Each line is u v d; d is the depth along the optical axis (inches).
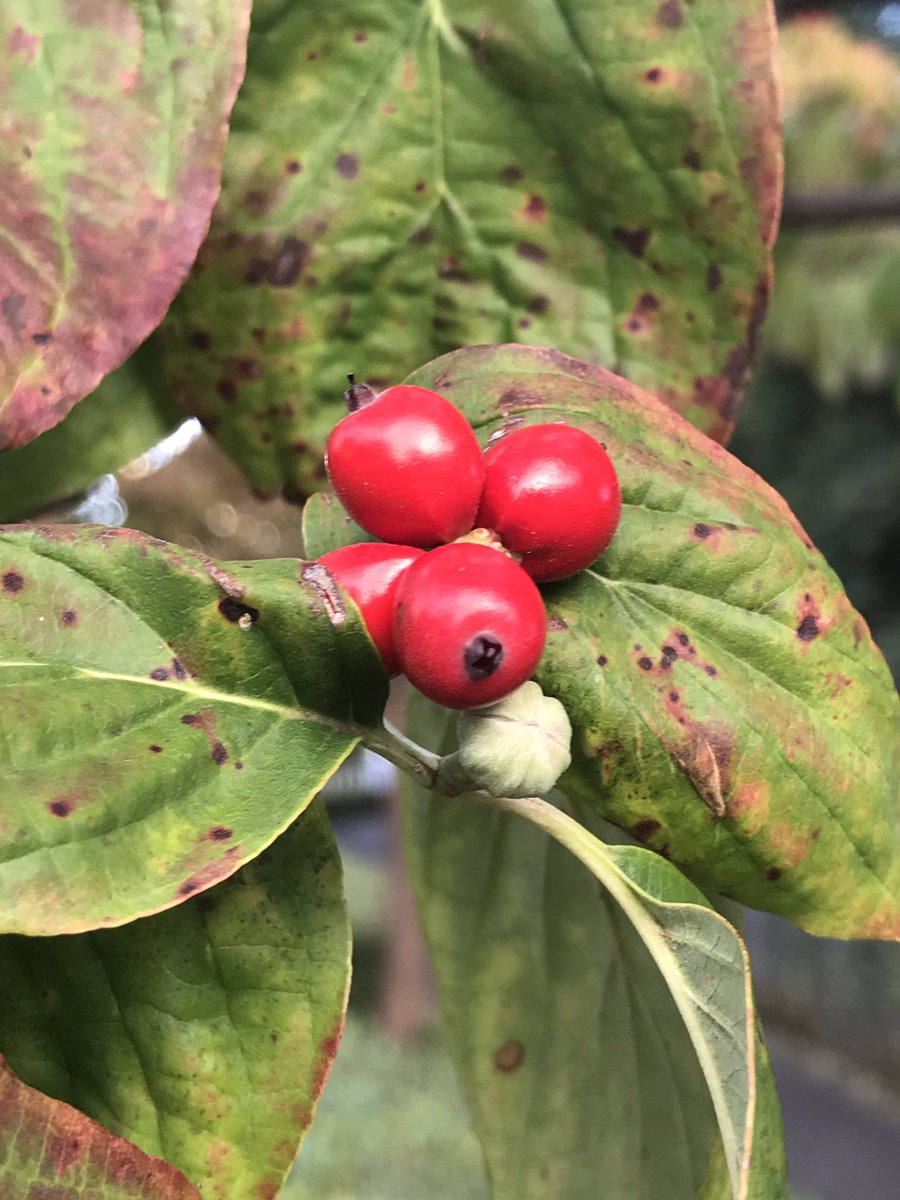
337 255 3.9
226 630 2.8
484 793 2.9
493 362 3.4
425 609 2.5
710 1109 3.9
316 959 3.0
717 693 3.1
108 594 2.8
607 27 3.7
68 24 3.3
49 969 3.0
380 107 3.8
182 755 2.7
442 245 3.9
